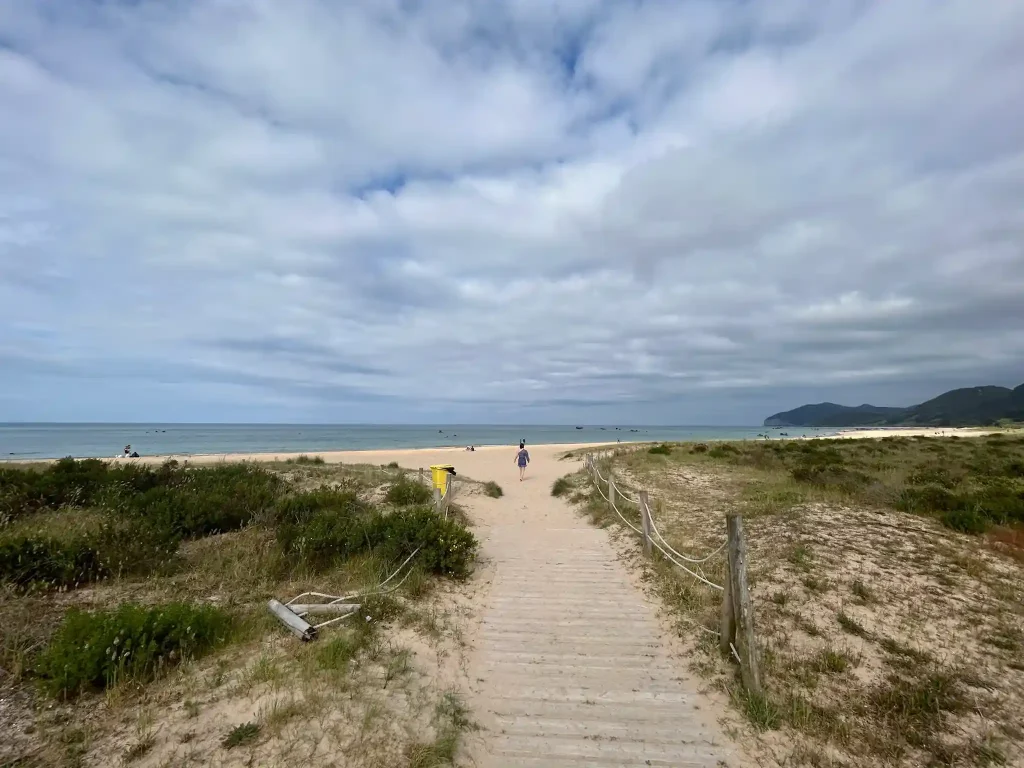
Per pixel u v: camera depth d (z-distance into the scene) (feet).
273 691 14.56
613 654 19.98
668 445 114.42
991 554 28.14
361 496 49.42
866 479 53.26
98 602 21.06
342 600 21.86
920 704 15.44
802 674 17.22
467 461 116.37
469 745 14.20
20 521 32.53
